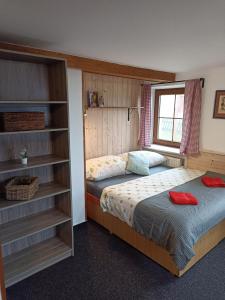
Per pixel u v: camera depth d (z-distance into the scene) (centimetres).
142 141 422
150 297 188
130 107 395
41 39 187
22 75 211
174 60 269
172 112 405
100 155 372
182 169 352
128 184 288
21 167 192
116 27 160
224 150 325
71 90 261
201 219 207
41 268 219
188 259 193
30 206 235
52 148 241
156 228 209
